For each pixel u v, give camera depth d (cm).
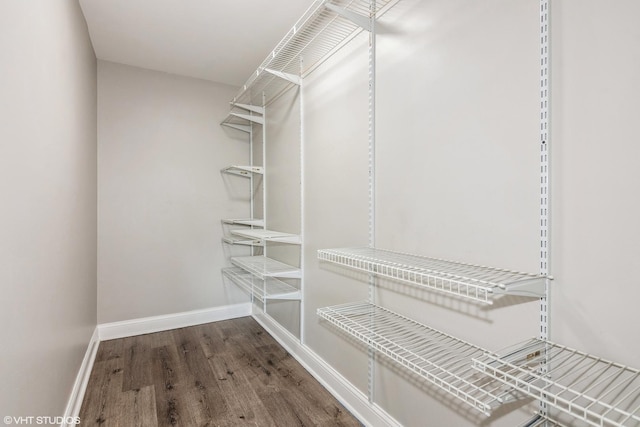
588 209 86
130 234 282
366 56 166
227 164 321
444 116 126
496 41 107
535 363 91
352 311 154
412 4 140
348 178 181
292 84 244
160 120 292
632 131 78
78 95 187
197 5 194
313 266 217
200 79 308
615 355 81
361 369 172
